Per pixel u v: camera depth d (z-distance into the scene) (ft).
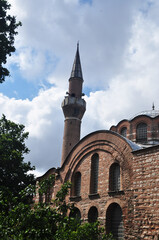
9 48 65.21
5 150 88.94
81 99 149.59
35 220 35.35
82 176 75.46
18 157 89.20
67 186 42.80
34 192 42.01
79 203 72.02
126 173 60.29
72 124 143.74
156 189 50.78
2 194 39.65
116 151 65.72
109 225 61.67
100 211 64.23
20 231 34.06
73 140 139.95
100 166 70.18
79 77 159.12
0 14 65.57
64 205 41.65
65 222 38.75
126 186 59.06
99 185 67.87
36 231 33.65
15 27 67.92
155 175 52.08
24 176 93.25
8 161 87.45
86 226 45.60
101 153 71.51
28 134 100.07
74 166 79.77
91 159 74.59
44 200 88.22
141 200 52.95
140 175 55.21
